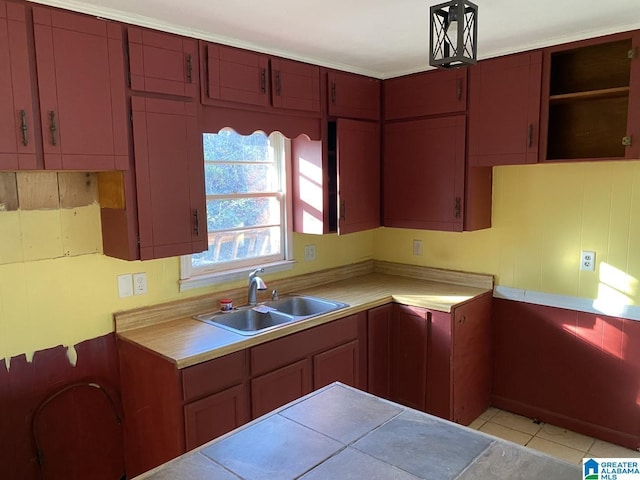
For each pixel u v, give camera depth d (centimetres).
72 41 195
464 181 302
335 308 288
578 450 287
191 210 238
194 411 217
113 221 227
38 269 222
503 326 331
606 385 293
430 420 143
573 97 261
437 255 358
